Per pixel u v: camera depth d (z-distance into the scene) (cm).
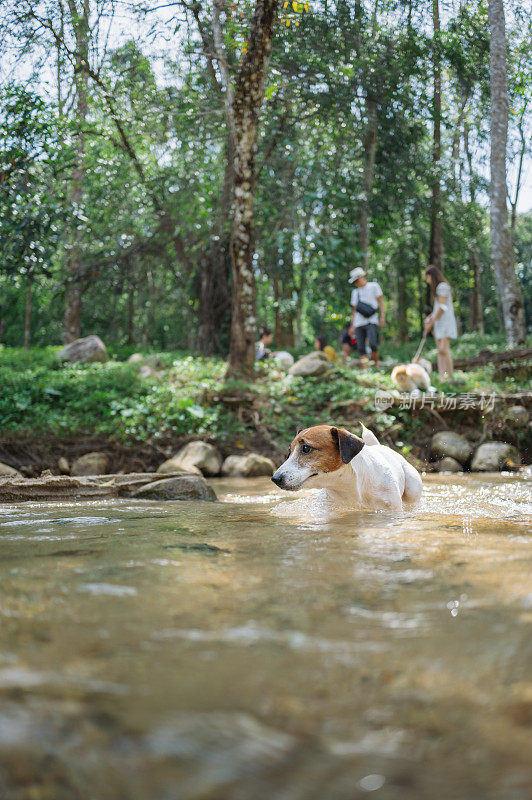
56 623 169
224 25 1309
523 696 124
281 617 175
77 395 1048
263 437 1000
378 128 1869
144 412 985
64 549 287
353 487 449
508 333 1600
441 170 2125
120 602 191
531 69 1803
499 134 1559
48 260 1226
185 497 561
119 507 485
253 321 1154
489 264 3381
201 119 1509
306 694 125
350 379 1147
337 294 1597
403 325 3166
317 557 261
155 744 105
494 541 297
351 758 102
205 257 1855
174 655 145
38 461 895
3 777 96
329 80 1562
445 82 1867
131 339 2872
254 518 403
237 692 125
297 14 1372
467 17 1731
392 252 2970
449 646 151
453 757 103
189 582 217
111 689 126
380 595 198
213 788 94
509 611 178
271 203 1653
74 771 98
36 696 121
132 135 1577
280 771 98
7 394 1023
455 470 930
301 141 1752
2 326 3042
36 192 1148
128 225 1861
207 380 1116
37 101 1086
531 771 98
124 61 1396
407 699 123
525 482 729
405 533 327
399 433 1023
